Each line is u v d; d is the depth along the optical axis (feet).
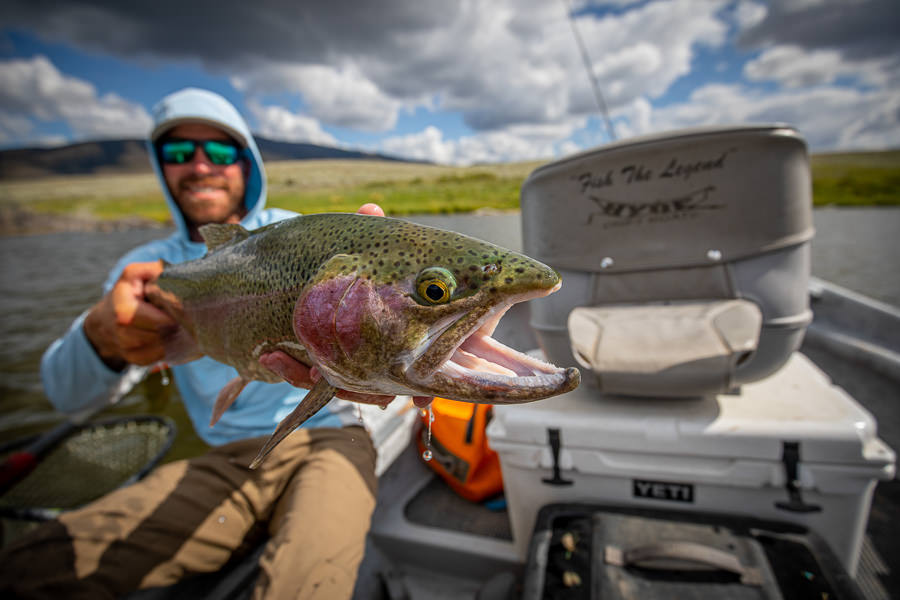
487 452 3.01
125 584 2.24
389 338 1.25
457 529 2.83
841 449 1.82
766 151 1.88
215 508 2.48
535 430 2.24
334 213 1.54
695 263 2.06
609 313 2.20
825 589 1.62
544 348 2.39
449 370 1.20
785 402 2.10
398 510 3.04
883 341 4.17
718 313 2.01
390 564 2.85
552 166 2.19
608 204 2.12
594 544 1.99
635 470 2.13
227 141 3.43
